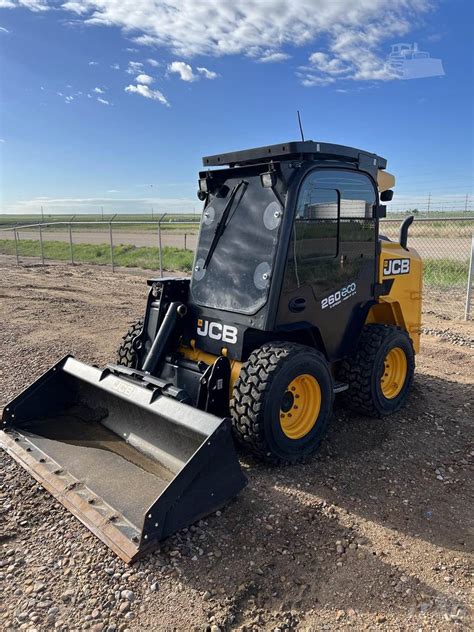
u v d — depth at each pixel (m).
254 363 3.65
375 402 4.57
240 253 4.01
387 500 3.51
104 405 4.05
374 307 5.07
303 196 3.84
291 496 3.49
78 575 2.73
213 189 4.33
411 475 3.83
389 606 2.58
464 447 4.29
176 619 2.47
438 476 3.83
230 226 4.12
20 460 3.66
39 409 4.18
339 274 4.25
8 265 19.31
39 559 2.85
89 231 52.28
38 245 30.02
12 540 3.01
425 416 4.85
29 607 2.52
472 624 2.47
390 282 4.84
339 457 4.05
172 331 4.27
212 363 4.08
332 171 4.06
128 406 3.82
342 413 4.84
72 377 4.25
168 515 2.83
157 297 4.50
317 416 3.95
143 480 3.32
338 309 4.29
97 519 2.99
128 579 2.70
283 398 3.75
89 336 7.80
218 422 3.05
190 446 3.37
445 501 3.52
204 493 3.01
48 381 4.23
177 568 2.78
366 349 4.48
